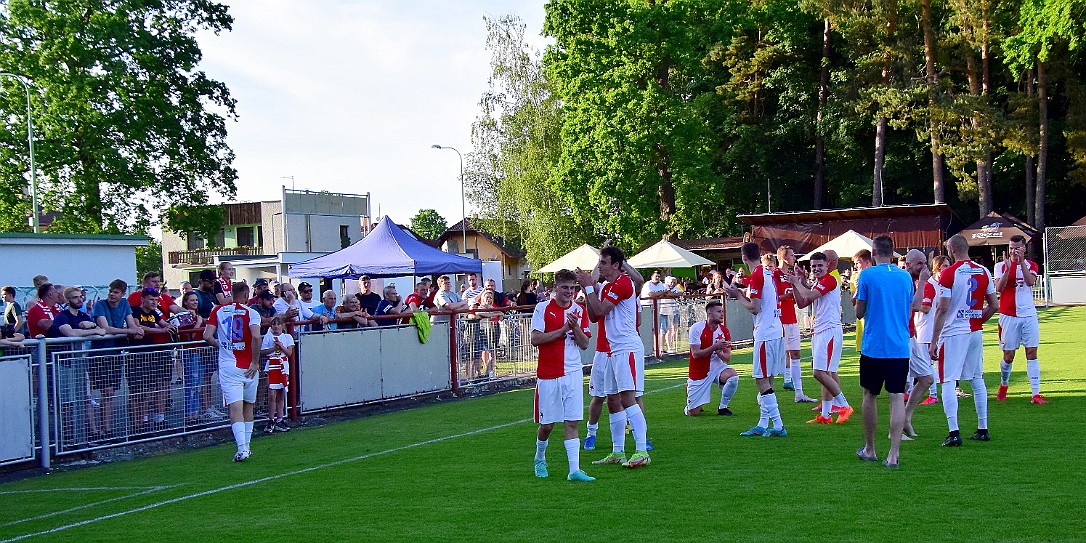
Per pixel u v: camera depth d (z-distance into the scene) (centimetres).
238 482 778
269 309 1198
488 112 4753
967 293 794
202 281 1242
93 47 2962
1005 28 3725
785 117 4666
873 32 3972
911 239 3512
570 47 3931
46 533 619
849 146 4412
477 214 4884
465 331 1445
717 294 2088
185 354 1045
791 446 827
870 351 723
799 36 4516
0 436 863
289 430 1109
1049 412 964
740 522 563
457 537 557
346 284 3281
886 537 518
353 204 6091
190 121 3197
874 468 713
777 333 885
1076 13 3134
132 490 768
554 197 4356
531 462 809
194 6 3247
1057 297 3106
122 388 977
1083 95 3850
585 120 3934
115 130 2978
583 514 602
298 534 582
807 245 3684
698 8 3966
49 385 914
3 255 1697
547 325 711
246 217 5791
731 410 1081
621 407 780
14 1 2930
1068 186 4369
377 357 1284
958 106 3656
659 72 4047
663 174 4122
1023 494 609
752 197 4862
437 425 1088
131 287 1931
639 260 2517
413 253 1847
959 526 535
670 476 715
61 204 3005
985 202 3850
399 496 686
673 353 1975
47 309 1070
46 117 2936
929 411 1009
